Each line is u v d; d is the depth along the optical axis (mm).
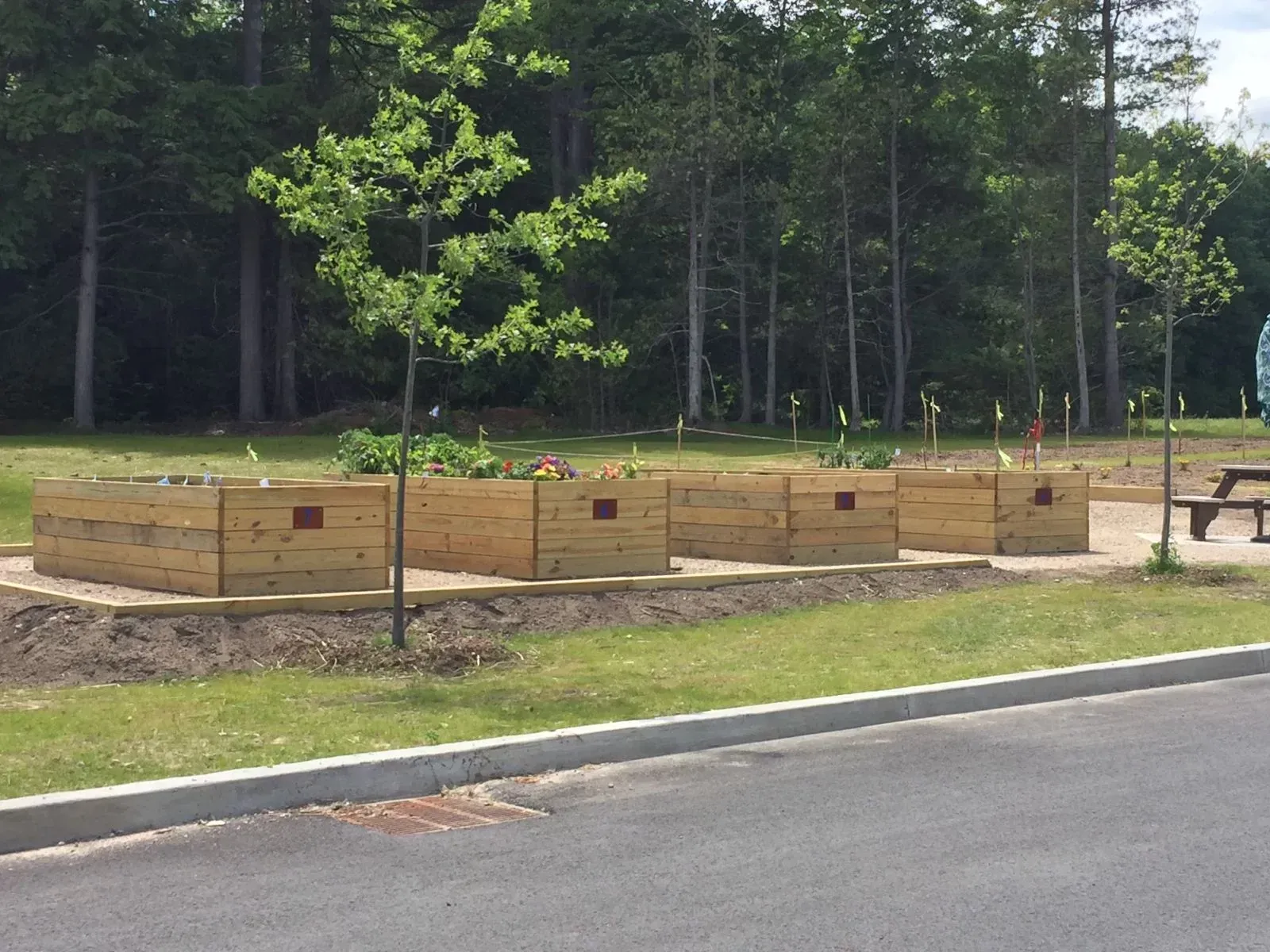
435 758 6938
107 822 6059
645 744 7660
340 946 4715
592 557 12844
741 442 38000
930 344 50688
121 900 5188
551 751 7324
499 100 45094
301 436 37156
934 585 13633
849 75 47156
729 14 46500
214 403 45781
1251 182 62281
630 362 43156
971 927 4898
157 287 43312
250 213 39594
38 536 13023
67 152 37562
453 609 11219
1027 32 48156
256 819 6336
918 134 47188
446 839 6012
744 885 5367
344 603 10891
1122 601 12703
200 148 37344
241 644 10047
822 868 5594
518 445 33406
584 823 6270
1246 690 9688
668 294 46469
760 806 6570
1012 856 5758
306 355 41188
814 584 13133
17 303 41125
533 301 10367
